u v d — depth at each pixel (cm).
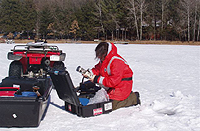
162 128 332
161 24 6688
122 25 6731
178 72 954
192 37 6425
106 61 405
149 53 2078
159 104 439
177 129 329
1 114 327
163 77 826
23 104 327
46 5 7669
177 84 695
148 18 6588
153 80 762
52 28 7344
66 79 353
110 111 403
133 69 1040
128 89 416
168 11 6519
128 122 356
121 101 418
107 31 7569
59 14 7294
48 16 7338
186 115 387
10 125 331
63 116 388
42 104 346
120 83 408
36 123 332
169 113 410
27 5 7569
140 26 6412
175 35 6556
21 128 335
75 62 1262
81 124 349
